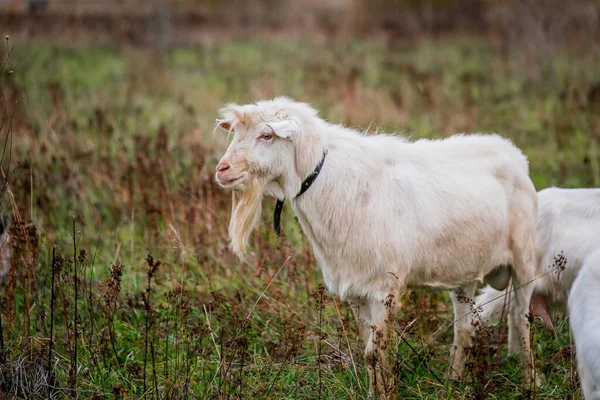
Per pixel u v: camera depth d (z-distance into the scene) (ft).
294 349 20.13
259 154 19.29
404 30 103.04
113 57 81.66
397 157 20.63
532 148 42.70
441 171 20.94
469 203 20.65
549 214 23.52
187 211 29.94
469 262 20.98
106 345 21.66
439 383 20.72
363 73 66.90
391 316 18.76
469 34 101.24
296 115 19.53
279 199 20.12
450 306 26.14
